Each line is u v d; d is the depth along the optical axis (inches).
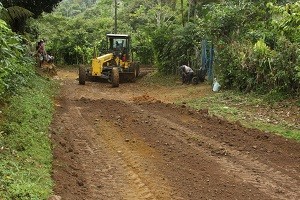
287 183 264.4
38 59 959.6
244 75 600.7
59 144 331.6
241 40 667.4
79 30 1587.1
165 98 645.3
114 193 242.7
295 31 486.9
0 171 228.8
